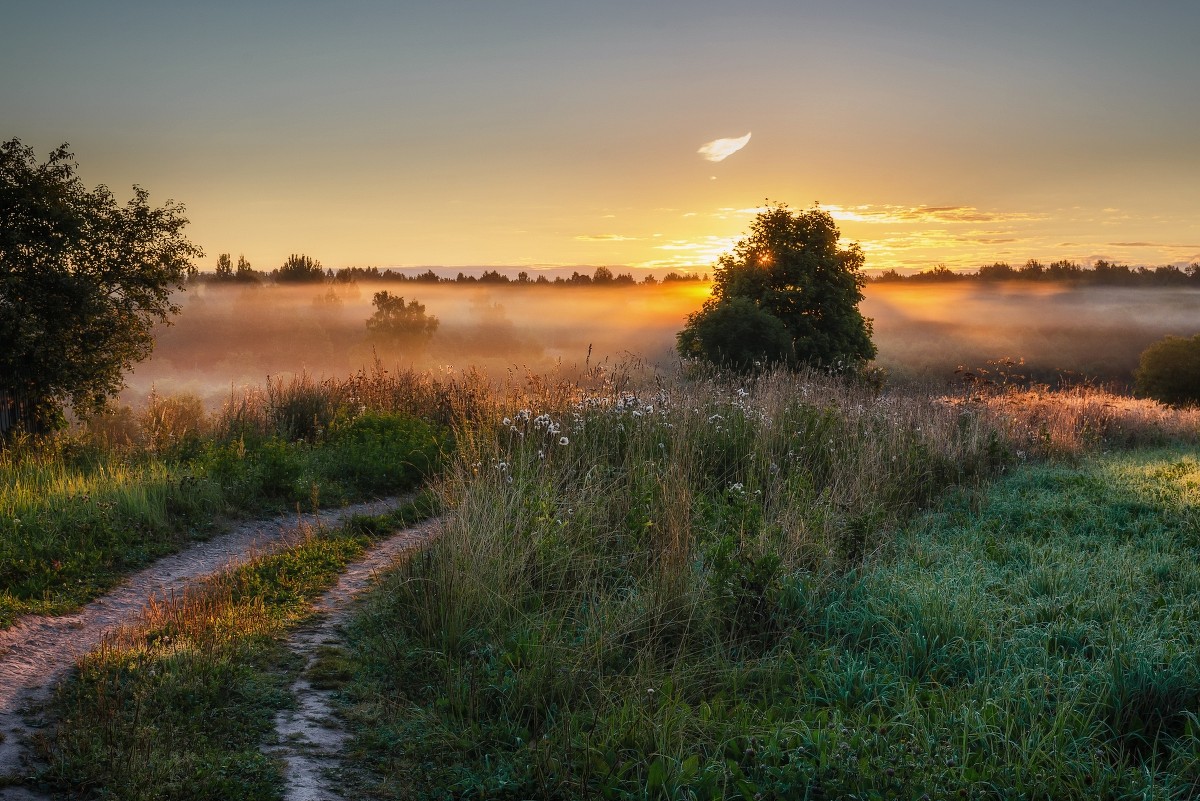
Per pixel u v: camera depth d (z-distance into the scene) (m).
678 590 6.47
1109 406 19.28
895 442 11.55
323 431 15.42
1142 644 5.45
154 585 8.02
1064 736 4.54
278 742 4.79
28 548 8.31
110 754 4.38
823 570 7.16
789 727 4.64
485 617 6.43
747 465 10.11
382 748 4.78
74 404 22.66
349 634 6.50
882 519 8.66
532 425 10.91
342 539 9.45
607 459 10.05
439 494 9.18
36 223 20.67
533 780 4.41
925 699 5.07
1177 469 12.61
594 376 13.24
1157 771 4.39
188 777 4.26
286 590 7.61
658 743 4.53
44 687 5.36
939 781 4.11
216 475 11.84
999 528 9.27
